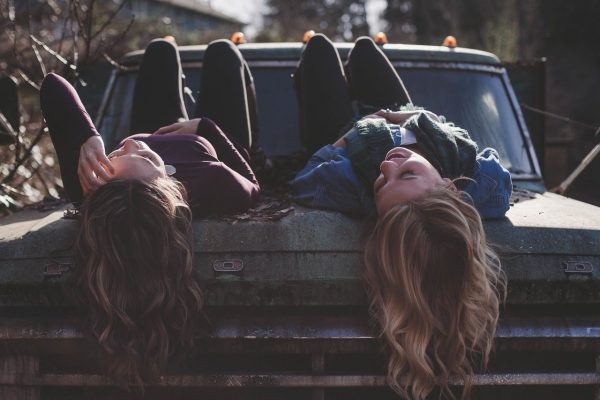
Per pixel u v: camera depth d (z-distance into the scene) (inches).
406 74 141.5
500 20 416.2
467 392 79.0
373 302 79.4
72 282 79.7
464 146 93.4
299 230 83.1
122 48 327.6
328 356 81.3
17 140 155.5
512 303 81.5
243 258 81.0
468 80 143.5
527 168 136.3
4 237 87.0
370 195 89.1
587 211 97.2
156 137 98.2
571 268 81.8
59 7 216.8
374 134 93.4
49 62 202.8
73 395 82.8
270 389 81.4
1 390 81.7
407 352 77.2
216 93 115.9
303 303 80.4
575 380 80.4
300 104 125.6
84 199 87.3
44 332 79.9
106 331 77.4
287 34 807.1
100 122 143.2
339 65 121.3
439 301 79.0
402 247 78.4
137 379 78.4
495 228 86.0
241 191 90.7
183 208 82.8
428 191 81.0
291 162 126.1
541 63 165.8
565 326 80.7
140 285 78.0
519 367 81.7
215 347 79.7
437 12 615.5
